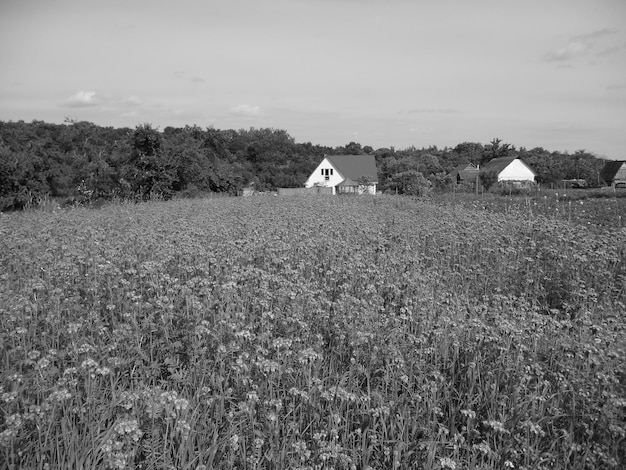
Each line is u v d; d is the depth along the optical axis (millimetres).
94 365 5559
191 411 5402
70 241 12500
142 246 11734
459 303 8375
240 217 18109
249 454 4918
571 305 8805
